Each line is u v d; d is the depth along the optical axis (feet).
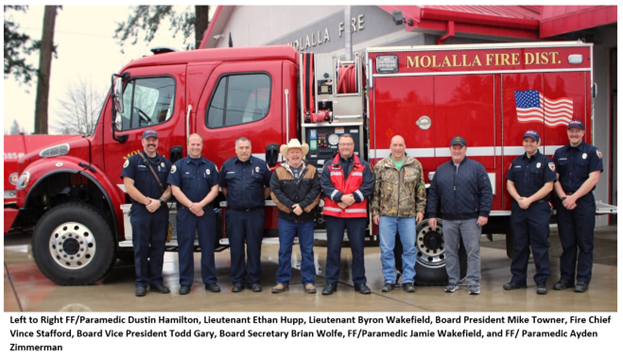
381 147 19.20
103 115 20.39
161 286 19.17
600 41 32.27
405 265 18.81
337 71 19.74
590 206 18.20
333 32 38.88
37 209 21.85
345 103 19.38
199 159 18.76
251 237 18.83
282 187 18.28
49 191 21.11
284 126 19.53
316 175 18.44
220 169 19.51
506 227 20.70
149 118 20.30
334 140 19.35
